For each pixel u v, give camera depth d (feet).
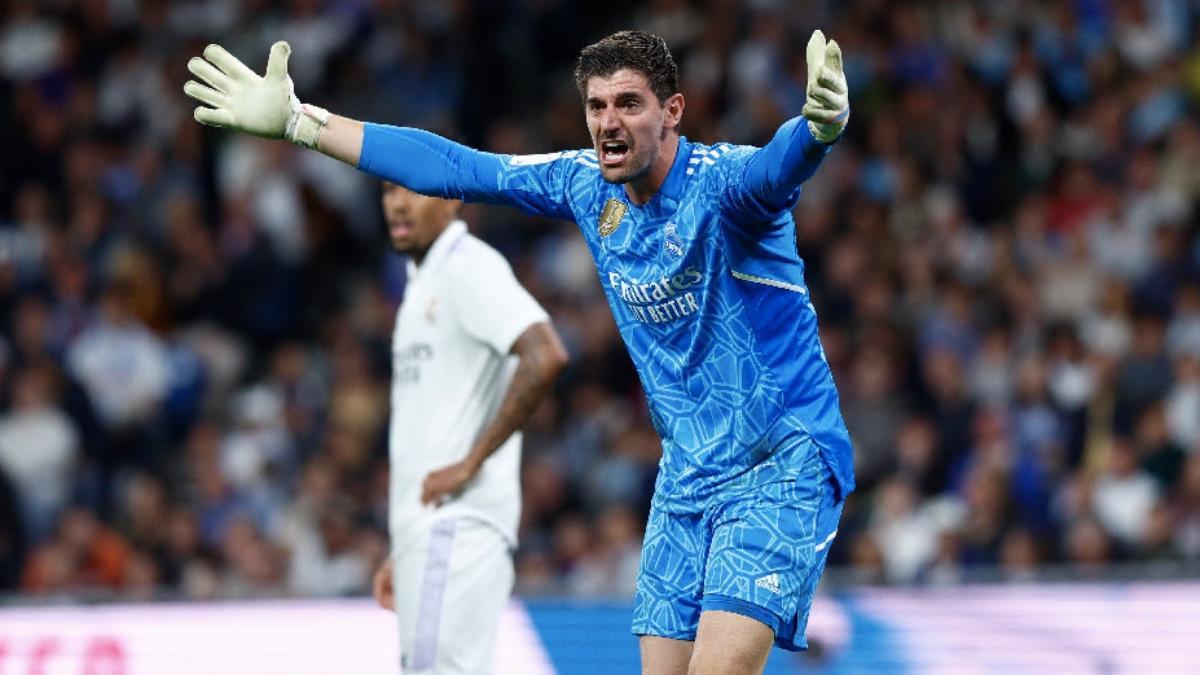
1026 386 140.46
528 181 62.34
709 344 59.16
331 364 151.53
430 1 185.16
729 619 57.77
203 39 182.60
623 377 148.66
